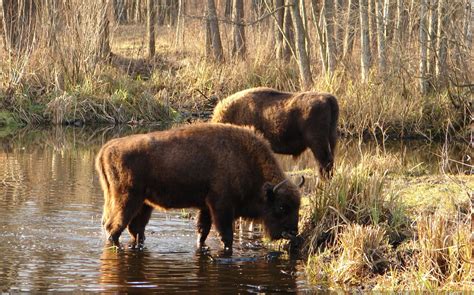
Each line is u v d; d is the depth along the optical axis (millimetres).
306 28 37062
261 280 13297
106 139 31953
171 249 15367
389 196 17344
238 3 45281
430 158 27094
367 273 13641
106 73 38781
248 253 15336
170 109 38188
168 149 15297
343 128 33062
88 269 13578
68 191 20484
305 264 14523
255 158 15586
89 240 15594
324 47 36156
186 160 15273
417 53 36281
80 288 12406
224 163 15344
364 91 33469
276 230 15562
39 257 14188
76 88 37156
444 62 34719
